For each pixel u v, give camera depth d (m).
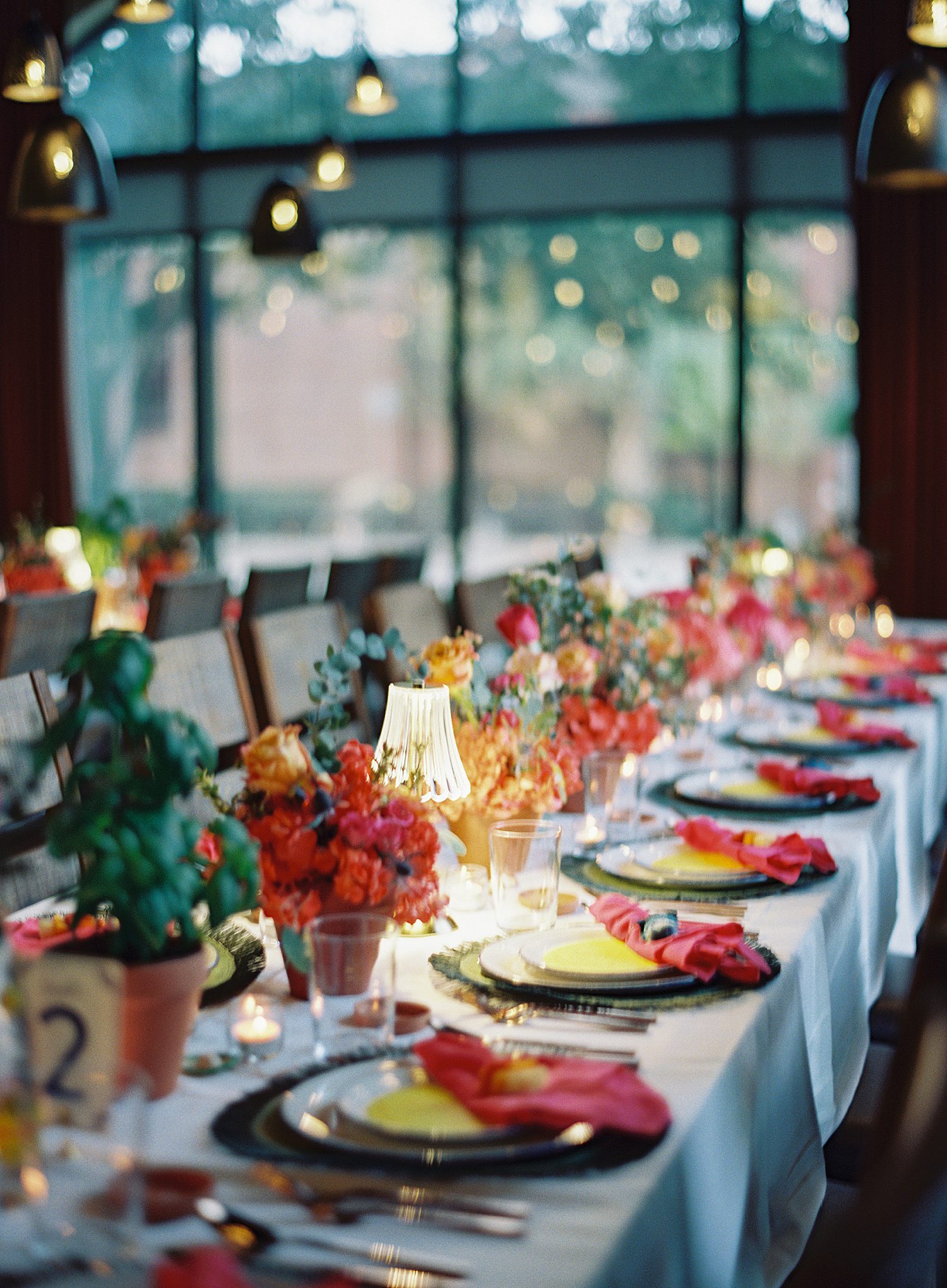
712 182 6.66
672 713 2.45
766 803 2.20
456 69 6.96
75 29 7.52
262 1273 0.86
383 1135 1.02
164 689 2.40
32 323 7.63
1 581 4.91
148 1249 0.88
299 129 7.32
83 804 1.08
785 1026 1.42
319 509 8.23
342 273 8.09
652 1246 0.96
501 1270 0.87
